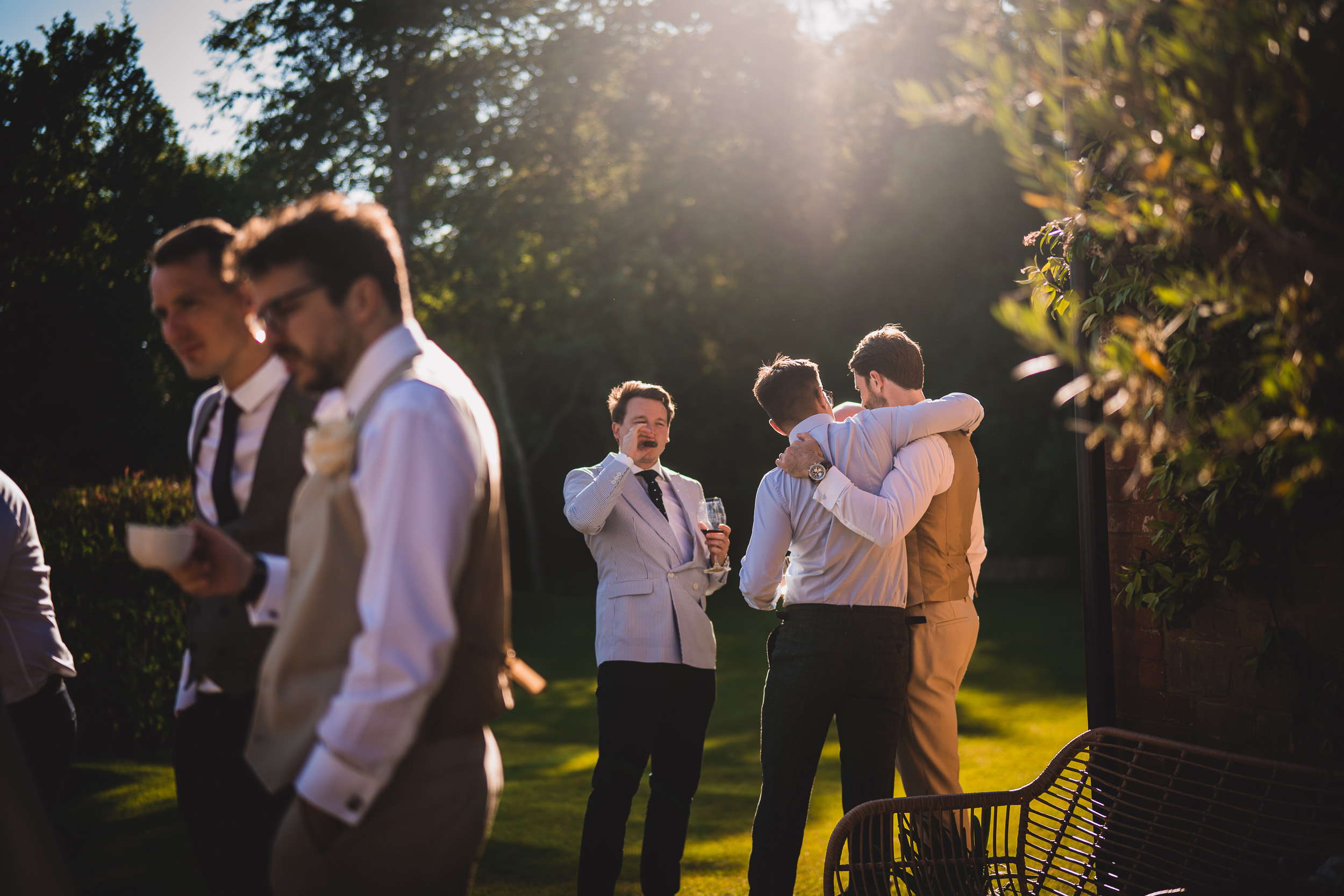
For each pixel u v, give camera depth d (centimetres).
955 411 312
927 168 1719
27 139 798
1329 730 262
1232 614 284
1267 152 146
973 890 258
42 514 590
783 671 298
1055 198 142
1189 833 256
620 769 340
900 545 302
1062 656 927
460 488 150
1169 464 283
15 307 823
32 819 220
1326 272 143
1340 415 208
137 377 962
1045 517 1636
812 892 362
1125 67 137
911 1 1623
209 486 210
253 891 200
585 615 1509
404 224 1531
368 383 160
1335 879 213
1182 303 142
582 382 1977
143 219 1000
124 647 614
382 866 154
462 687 162
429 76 1534
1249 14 126
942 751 313
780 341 1942
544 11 1606
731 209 1873
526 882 381
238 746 198
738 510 2077
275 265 160
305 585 159
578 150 1675
